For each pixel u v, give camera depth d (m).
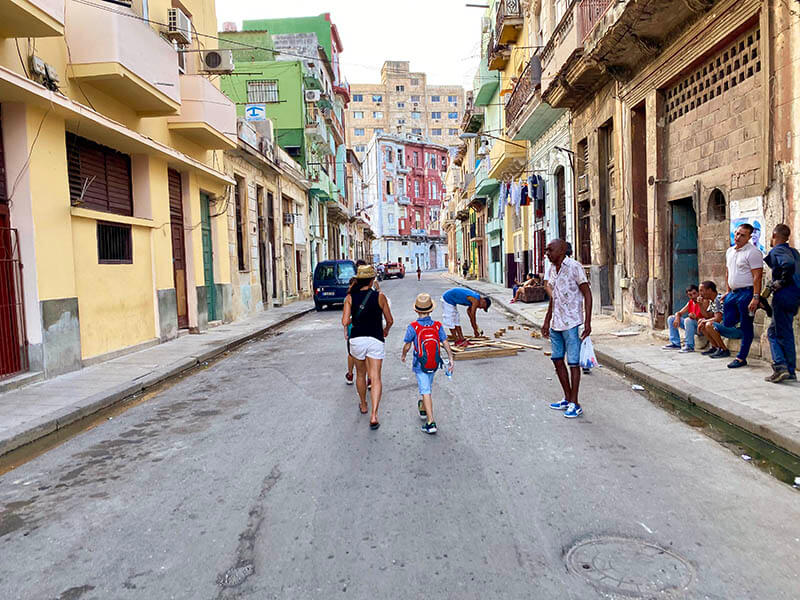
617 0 9.78
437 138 100.44
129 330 11.02
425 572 2.99
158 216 12.30
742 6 7.44
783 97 6.69
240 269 18.89
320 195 34.81
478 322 14.70
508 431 5.41
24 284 8.12
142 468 4.80
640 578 2.87
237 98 29.97
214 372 9.40
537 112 17.30
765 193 7.03
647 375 7.18
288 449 5.10
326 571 3.04
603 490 3.98
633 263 11.59
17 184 8.05
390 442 5.18
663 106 10.29
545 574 2.94
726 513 3.59
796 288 6.11
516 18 21.11
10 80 7.14
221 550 3.31
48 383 8.04
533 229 22.47
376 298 5.92
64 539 3.54
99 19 9.41
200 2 15.74
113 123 9.65
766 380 6.41
